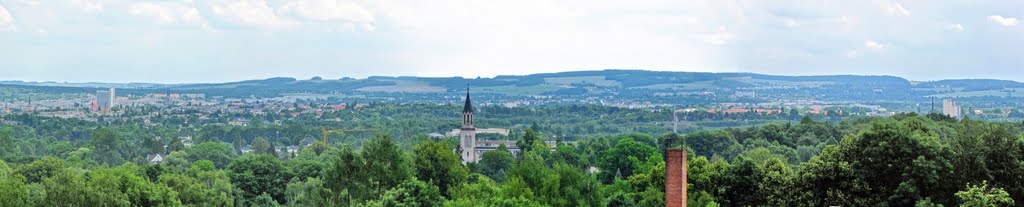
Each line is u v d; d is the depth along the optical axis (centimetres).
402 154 13538
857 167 11775
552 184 12575
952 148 11844
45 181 12219
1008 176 11350
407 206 11881
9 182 13138
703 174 13050
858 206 11462
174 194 14238
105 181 12794
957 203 11031
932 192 11212
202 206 15450
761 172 12750
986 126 13350
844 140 12481
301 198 18625
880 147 11594
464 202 11344
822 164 11981
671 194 8294
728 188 12762
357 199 12712
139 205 13425
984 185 10525
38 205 12175
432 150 16612
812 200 11869
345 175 12800
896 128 11912
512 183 12431
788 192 12100
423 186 12412
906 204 11106
